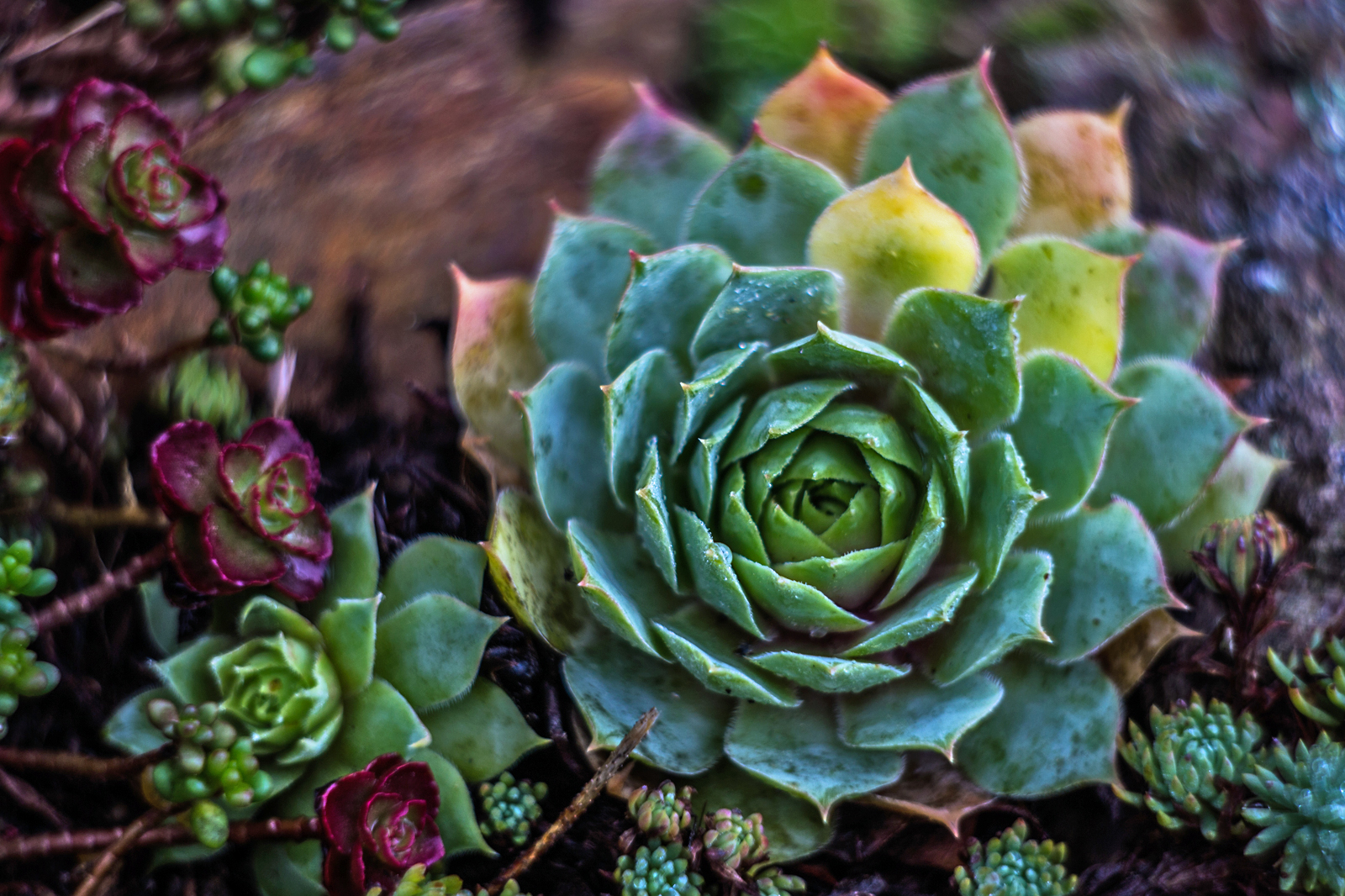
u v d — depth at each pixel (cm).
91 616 43
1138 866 43
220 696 42
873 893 43
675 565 42
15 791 42
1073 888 43
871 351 41
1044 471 42
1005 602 42
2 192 41
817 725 43
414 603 42
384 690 42
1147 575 42
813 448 42
